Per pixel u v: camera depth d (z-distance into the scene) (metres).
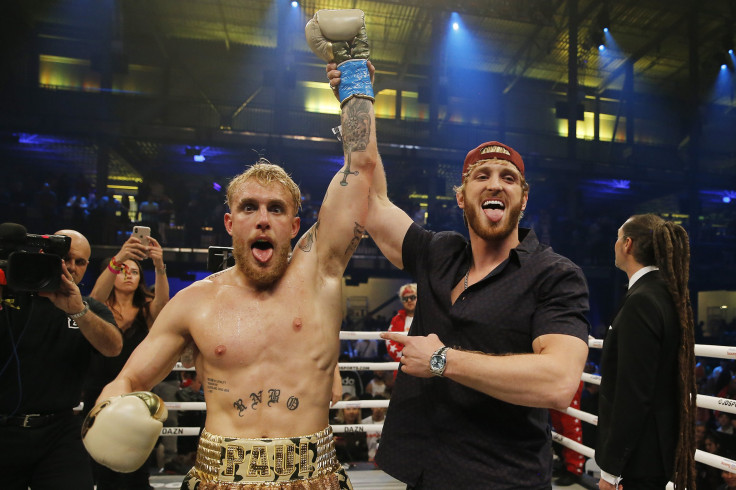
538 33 18.53
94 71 17.94
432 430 1.60
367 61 1.67
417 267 1.83
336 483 1.45
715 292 19.39
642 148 19.62
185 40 19.06
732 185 18.69
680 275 2.01
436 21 17.36
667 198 21.42
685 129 21.23
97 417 1.22
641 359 1.95
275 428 1.41
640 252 2.18
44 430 2.21
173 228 13.18
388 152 16.59
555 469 3.81
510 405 1.54
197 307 1.50
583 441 4.81
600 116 21.69
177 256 12.79
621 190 20.02
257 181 1.50
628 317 2.02
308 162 17.72
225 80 19.56
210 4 16.97
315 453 1.42
